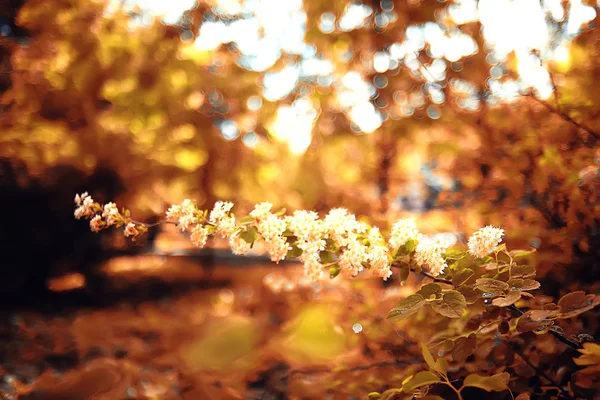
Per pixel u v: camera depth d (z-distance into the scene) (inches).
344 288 109.5
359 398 90.7
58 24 260.5
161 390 112.6
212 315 198.7
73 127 285.4
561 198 93.0
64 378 111.0
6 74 277.4
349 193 168.7
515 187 101.2
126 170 299.4
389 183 148.4
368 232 70.1
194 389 107.0
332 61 202.5
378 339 95.7
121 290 339.9
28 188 315.3
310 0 189.6
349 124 205.5
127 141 287.7
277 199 259.1
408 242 66.9
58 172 307.9
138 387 109.4
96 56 261.1
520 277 63.7
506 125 109.0
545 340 72.2
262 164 286.7
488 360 76.1
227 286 333.1
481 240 62.4
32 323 228.5
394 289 107.8
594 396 64.4
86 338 169.6
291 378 102.8
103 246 356.5
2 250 330.0
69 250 346.0
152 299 319.6
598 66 96.2
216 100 284.4
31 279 337.4
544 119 102.2
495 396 70.9
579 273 88.1
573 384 65.5
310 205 206.8
